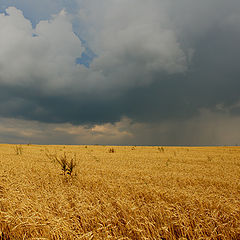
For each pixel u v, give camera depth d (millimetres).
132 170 11070
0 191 6094
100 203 4973
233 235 3480
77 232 3562
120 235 3447
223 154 26906
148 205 4734
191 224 3814
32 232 3463
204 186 7375
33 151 29312
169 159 18875
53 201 4836
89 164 13711
